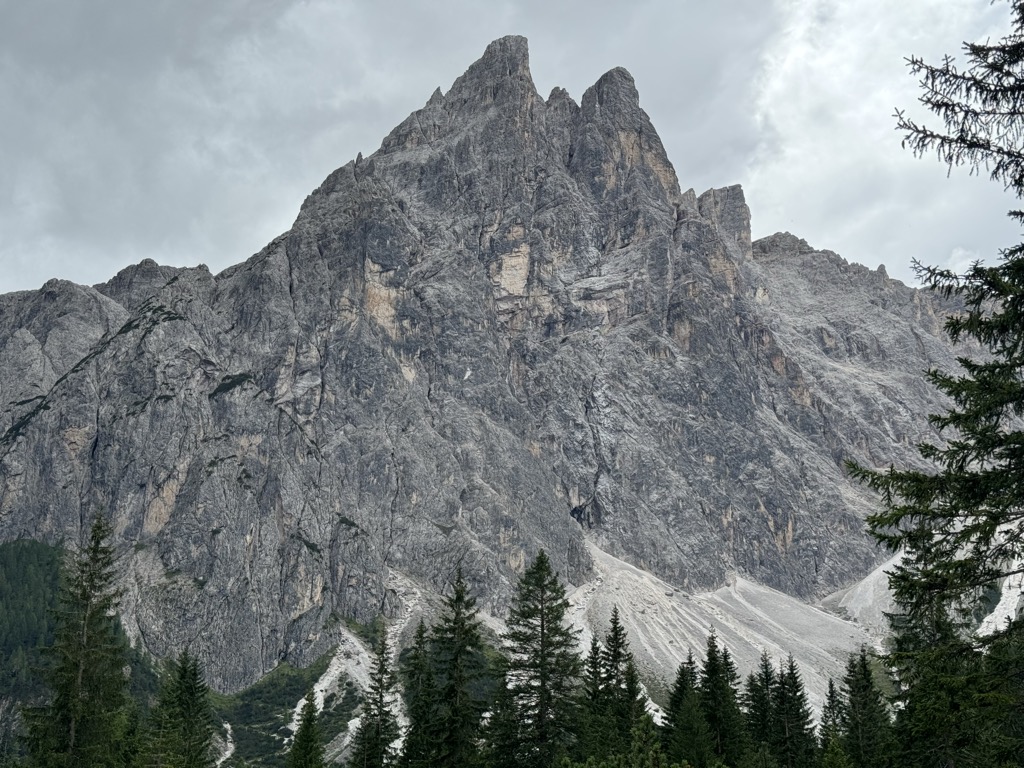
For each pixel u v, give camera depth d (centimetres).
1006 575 2819
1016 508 2877
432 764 6700
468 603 7156
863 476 3023
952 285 2825
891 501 3039
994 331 2831
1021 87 2619
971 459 2852
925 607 2934
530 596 7456
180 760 9019
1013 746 2697
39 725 6103
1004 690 2727
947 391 2925
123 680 6500
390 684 10112
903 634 5306
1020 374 2820
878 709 9656
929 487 2878
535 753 7006
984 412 2792
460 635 6969
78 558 6800
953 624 4862
